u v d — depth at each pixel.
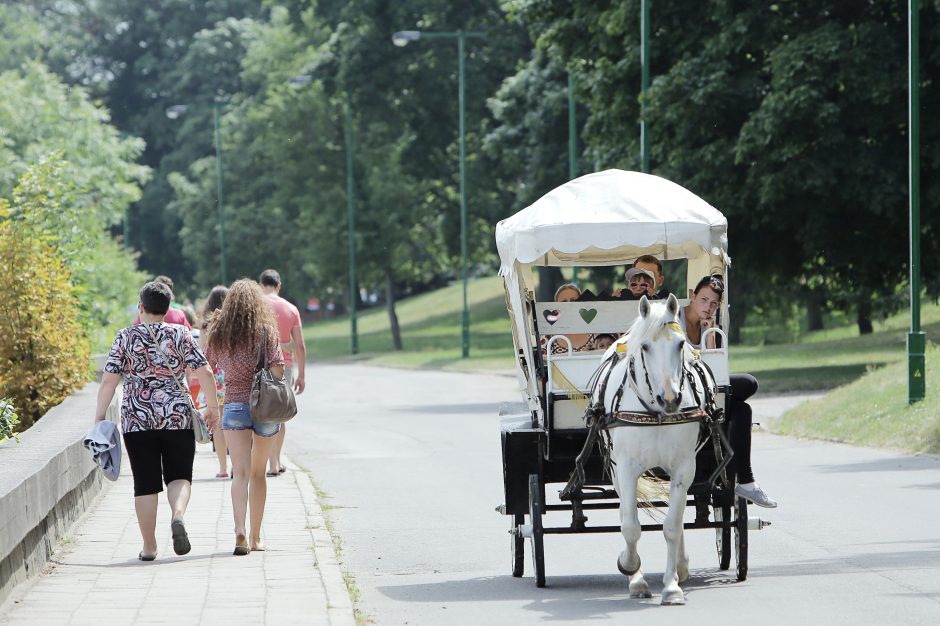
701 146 65.25
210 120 189.50
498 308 162.88
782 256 70.50
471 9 129.50
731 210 64.38
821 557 22.80
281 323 33.53
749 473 21.08
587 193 21.61
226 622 16.98
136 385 22.11
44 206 50.06
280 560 21.80
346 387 82.12
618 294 23.47
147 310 22.45
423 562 23.36
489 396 71.12
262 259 166.00
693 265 25.16
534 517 20.81
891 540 24.30
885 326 108.50
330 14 145.50
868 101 60.88
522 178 127.44
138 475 21.98
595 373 20.22
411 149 138.88
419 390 77.81
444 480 35.00
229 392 22.88
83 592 19.03
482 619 18.41
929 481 32.69
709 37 65.06
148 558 21.94
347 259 137.12
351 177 131.88
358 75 129.25
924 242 65.94
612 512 29.17
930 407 42.00
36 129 91.44
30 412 36.53
